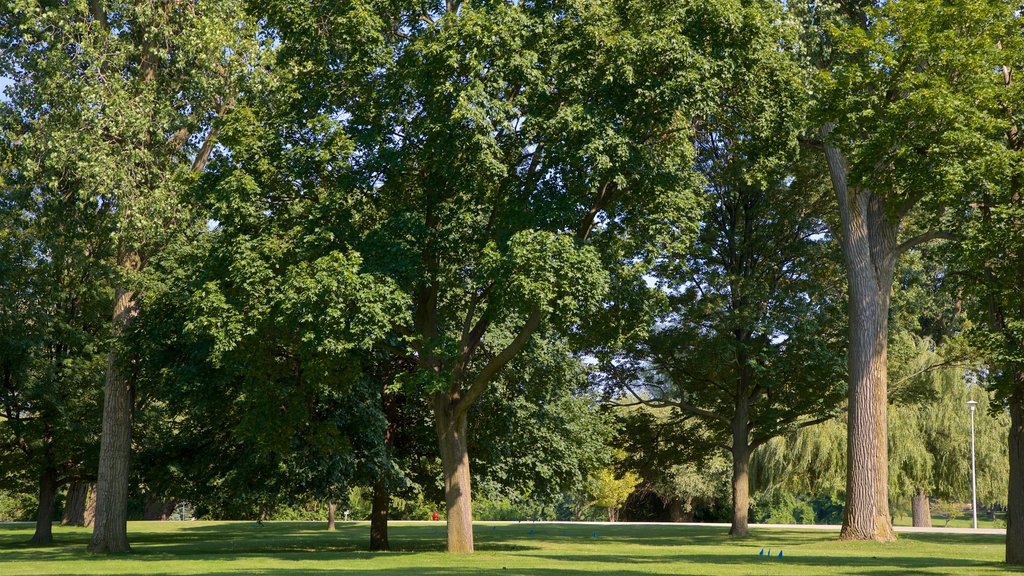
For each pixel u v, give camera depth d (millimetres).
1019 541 19703
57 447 35500
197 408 28203
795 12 25953
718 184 36062
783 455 43656
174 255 26734
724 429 40344
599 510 71562
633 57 19188
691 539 33594
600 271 19109
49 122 24953
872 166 20281
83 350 36969
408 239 20500
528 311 20031
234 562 21141
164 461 31281
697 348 36344
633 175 20172
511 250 18547
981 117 18625
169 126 25547
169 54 26469
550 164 20266
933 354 43562
